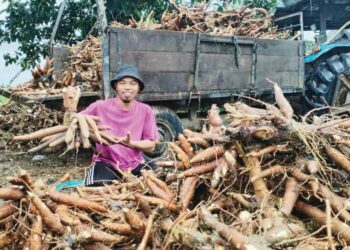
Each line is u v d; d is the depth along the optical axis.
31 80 7.66
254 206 2.29
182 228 1.98
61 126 3.03
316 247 1.99
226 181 2.46
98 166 3.47
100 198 2.57
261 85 8.03
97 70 6.51
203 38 6.97
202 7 8.57
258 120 2.39
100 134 3.04
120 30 6.05
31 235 1.98
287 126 2.38
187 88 6.89
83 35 14.43
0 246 2.03
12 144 6.92
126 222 2.05
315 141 2.43
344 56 8.60
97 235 2.00
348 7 10.23
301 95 9.02
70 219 2.12
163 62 6.56
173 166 2.67
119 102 3.53
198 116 7.59
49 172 5.99
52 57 8.38
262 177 2.32
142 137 3.63
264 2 13.72
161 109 6.61
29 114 6.79
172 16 8.27
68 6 14.10
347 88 8.68
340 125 2.64
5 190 2.02
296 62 8.72
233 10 9.10
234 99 7.73
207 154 2.45
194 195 2.58
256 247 1.81
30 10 14.00
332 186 2.50
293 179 2.35
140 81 3.49
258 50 7.89
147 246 2.09
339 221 2.14
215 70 7.26
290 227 2.00
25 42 14.19
